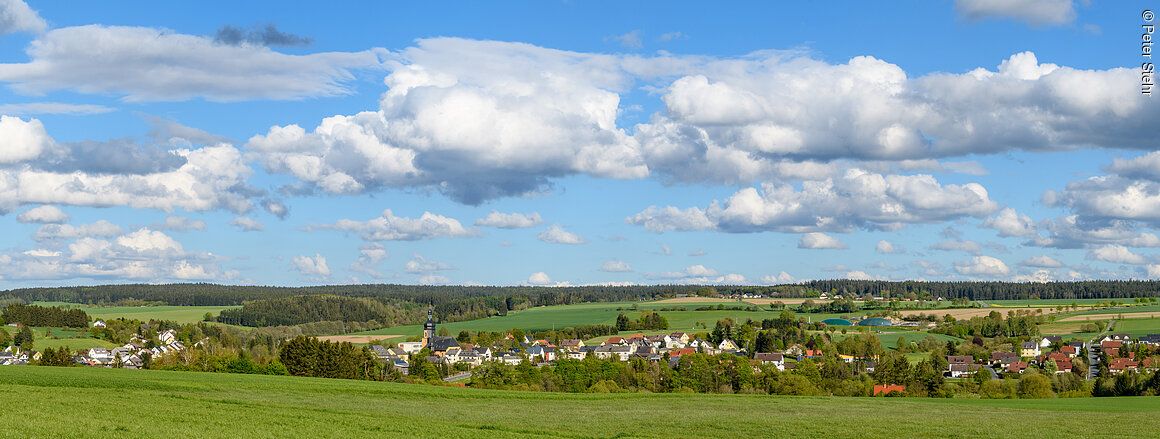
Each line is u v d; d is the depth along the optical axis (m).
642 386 179.12
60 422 52.31
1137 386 142.38
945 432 64.12
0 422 50.53
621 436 60.12
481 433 59.22
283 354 150.12
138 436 50.25
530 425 64.69
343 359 149.62
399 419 64.88
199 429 54.12
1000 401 97.00
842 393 173.12
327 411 68.38
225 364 159.50
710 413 76.62
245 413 63.31
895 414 78.00
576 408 80.56
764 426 66.88
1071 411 83.50
